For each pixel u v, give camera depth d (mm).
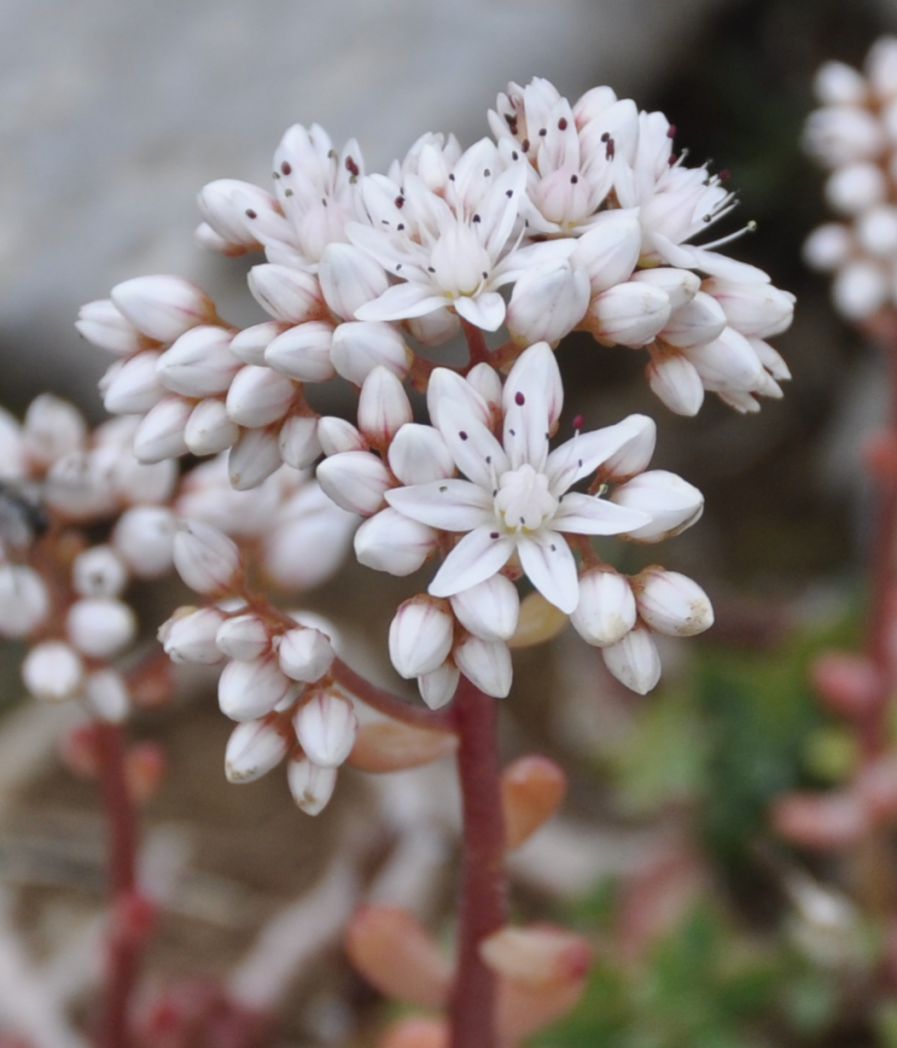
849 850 141
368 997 140
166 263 164
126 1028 122
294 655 97
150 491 112
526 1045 130
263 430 99
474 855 105
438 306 96
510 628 93
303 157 101
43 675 109
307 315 97
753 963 132
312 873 152
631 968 135
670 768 144
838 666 139
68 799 157
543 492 95
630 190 99
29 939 144
